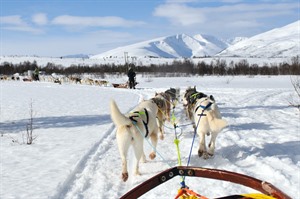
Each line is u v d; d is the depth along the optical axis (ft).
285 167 19.51
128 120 17.93
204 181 17.75
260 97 59.06
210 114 20.57
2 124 38.88
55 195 16.46
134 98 65.21
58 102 62.08
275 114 40.45
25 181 18.76
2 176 19.74
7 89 98.58
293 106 45.16
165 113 28.25
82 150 25.29
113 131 33.09
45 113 47.57
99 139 28.96
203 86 101.81
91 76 192.44
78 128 35.12
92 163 21.68
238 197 9.27
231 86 100.22
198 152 21.53
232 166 19.84
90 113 46.75
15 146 27.30
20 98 69.82
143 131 19.04
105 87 107.65
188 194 10.23
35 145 27.61
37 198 16.22
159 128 27.68
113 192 16.93
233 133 29.07
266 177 17.93
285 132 29.32
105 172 20.03
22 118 43.24
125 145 17.75
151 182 9.84
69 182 18.51
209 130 21.24
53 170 20.61
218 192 16.11
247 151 23.30
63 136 31.09
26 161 22.82
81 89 97.91
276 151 23.20
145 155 23.27
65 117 43.42
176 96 35.99
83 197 16.37
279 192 8.39
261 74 180.96
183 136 28.81
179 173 10.25
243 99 56.75
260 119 36.91
